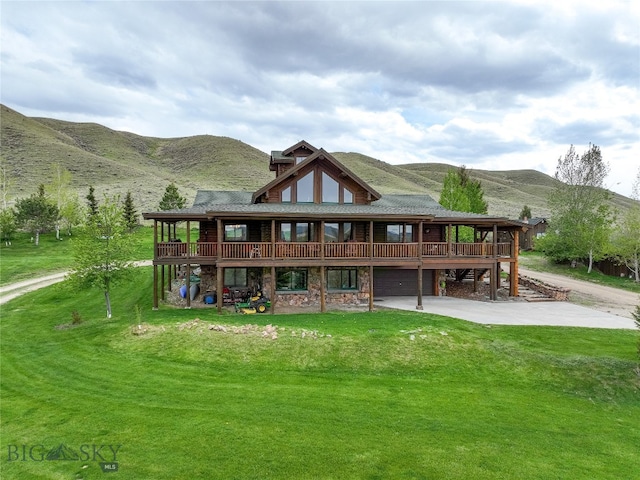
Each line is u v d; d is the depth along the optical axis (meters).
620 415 9.51
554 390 10.76
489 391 10.61
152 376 11.02
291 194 21.48
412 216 18.39
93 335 14.55
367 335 13.87
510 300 21.48
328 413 8.95
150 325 15.03
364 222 20.84
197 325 14.67
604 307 20.11
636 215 28.91
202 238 20.81
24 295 22.25
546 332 15.03
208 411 8.91
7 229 38.56
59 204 46.34
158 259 18.17
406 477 6.61
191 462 6.90
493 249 21.30
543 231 47.78
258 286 20.28
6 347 13.53
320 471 6.70
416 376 11.48
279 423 8.38
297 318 16.39
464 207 36.47
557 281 28.80
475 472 6.83
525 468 7.03
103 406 9.16
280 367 11.81
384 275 22.92
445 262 20.61
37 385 10.41
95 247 16.41
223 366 11.80
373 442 7.71
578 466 7.18
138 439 7.66
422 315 17.19
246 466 6.79
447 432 8.24
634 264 28.44
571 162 33.62
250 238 20.77
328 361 12.20
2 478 6.49
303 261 17.97
